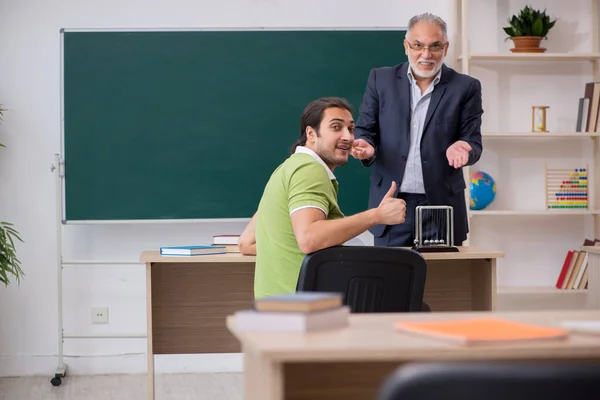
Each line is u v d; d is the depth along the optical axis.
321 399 1.74
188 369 5.11
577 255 4.98
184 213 4.95
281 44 4.98
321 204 2.87
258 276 2.99
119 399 4.42
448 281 3.72
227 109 4.96
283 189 2.92
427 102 3.93
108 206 4.92
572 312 1.88
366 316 1.79
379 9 5.09
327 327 1.58
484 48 5.11
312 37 5.00
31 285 5.00
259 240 2.99
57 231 4.90
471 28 5.11
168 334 3.96
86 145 4.90
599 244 4.89
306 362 1.74
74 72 4.89
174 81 4.93
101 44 4.90
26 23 4.95
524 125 5.15
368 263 2.63
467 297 3.73
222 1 5.02
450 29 5.12
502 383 0.98
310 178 2.89
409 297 2.68
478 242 5.17
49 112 4.97
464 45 4.89
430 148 3.88
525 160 5.16
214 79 4.95
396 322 1.69
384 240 3.92
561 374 0.97
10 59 4.95
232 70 4.96
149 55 4.92
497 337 1.43
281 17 5.05
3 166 4.96
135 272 5.04
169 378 4.97
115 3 4.98
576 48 5.18
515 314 1.84
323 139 3.12
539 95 5.16
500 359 1.50
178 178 4.95
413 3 5.11
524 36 4.94
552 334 1.47
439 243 3.47
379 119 3.96
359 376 1.75
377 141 4.00
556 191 5.14
